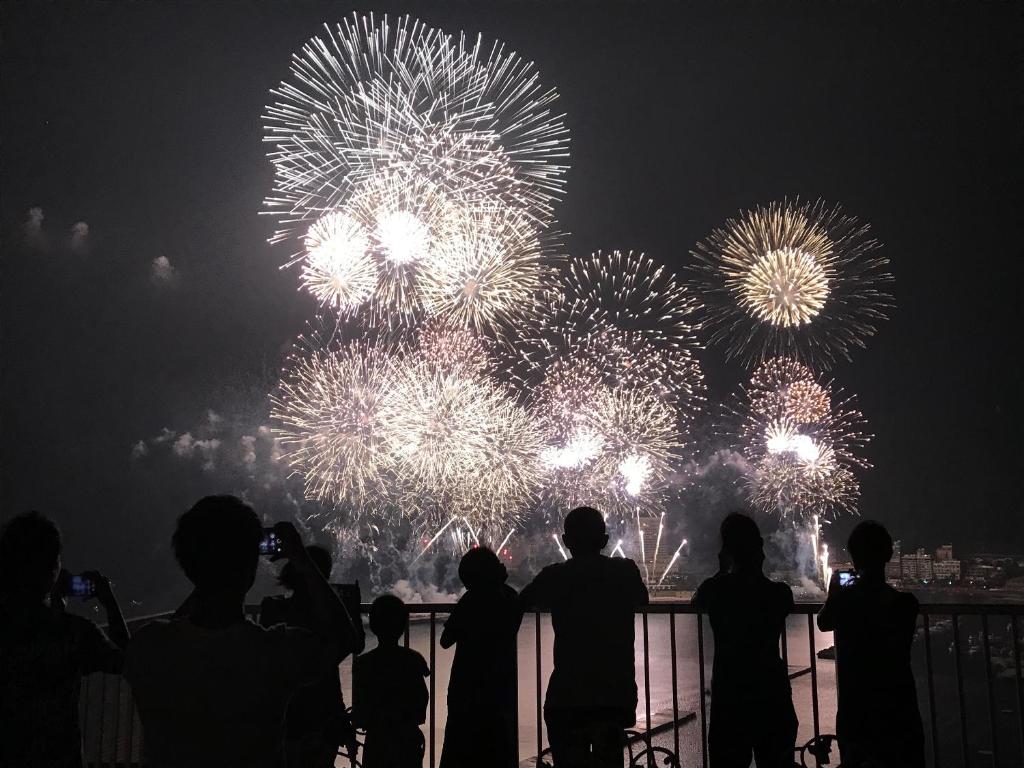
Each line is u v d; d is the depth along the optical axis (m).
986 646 5.86
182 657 3.05
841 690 5.07
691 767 7.61
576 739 4.32
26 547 3.76
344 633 3.34
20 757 3.60
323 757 4.65
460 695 5.25
